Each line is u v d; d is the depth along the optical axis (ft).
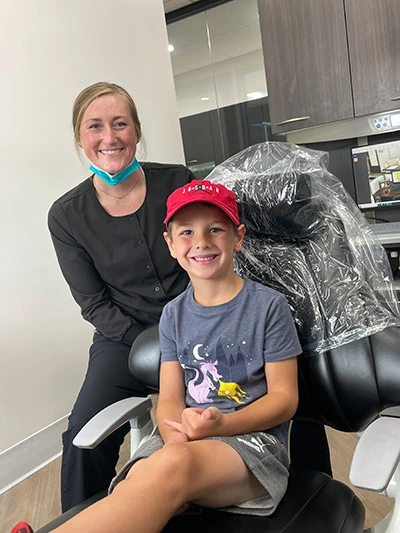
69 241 4.70
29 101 6.36
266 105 10.87
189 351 3.32
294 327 3.18
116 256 4.66
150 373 3.63
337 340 3.07
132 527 2.15
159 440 2.98
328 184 3.28
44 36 6.52
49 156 6.62
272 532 2.45
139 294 4.78
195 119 11.82
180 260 3.36
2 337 6.10
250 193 3.29
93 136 4.36
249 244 3.49
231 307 3.27
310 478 2.93
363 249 3.24
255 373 3.18
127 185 4.60
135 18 7.82
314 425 3.97
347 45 6.53
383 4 6.15
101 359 4.50
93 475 3.95
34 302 6.48
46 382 6.64
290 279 3.34
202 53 11.34
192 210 3.21
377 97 6.47
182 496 2.37
